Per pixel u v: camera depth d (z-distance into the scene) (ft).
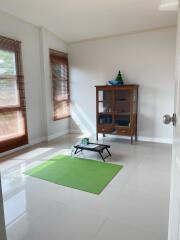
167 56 13.16
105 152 12.05
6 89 11.86
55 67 15.43
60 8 11.02
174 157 3.85
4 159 11.09
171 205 4.03
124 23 12.69
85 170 9.46
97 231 5.49
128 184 8.09
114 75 15.07
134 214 6.19
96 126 15.02
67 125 17.46
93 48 15.53
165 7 10.68
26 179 8.63
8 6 10.70
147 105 14.26
